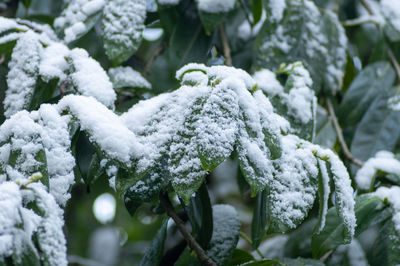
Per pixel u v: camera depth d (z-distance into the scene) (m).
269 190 0.90
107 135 0.87
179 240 1.18
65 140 0.88
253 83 0.90
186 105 0.87
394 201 1.06
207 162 0.82
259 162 0.85
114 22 1.09
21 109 0.98
